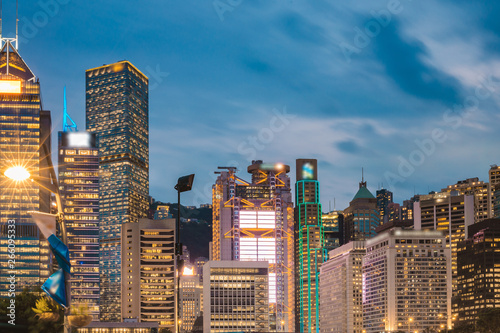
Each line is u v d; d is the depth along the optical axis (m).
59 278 63.47
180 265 72.62
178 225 71.62
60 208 61.81
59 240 62.78
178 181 71.44
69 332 65.00
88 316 64.81
